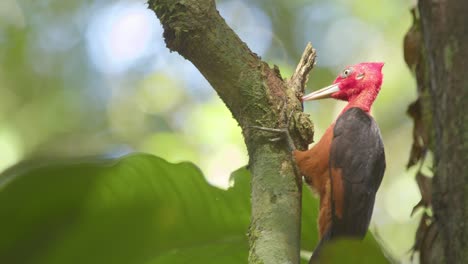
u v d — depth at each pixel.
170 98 19.83
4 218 2.17
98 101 21.09
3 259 2.25
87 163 2.10
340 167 6.95
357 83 7.92
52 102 20.69
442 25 3.51
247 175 5.57
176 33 5.54
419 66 4.58
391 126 18.42
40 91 21.08
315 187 7.01
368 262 2.93
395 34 20.33
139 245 2.54
